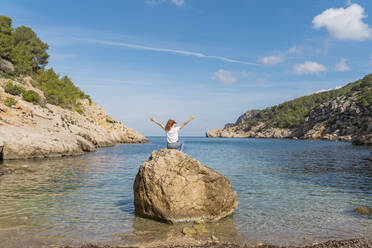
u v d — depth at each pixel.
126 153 43.62
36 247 7.12
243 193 14.27
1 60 69.00
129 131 95.81
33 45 92.25
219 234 8.38
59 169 22.36
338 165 27.72
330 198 13.17
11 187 14.67
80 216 9.90
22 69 76.44
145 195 9.84
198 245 7.49
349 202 12.40
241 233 8.50
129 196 13.20
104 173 20.66
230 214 10.46
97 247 7.24
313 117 173.88
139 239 7.86
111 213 10.38
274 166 26.91
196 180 9.80
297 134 178.88
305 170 23.73
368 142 71.31
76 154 36.75
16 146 29.02
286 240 7.96
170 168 9.80
